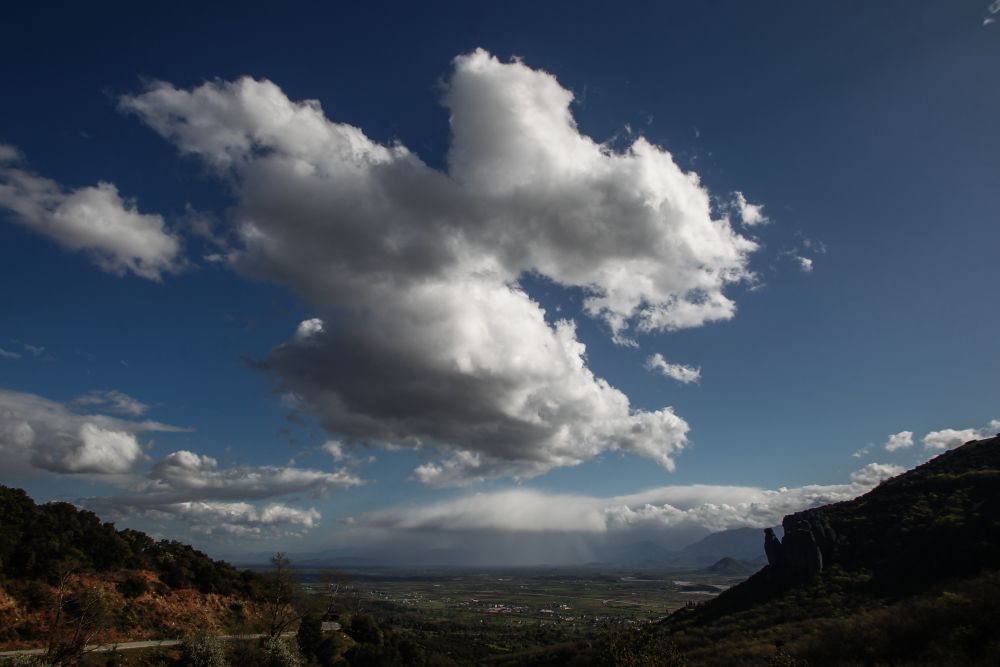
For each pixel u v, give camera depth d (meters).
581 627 196.62
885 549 85.81
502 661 110.19
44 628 50.81
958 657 44.72
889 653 50.50
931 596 62.47
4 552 55.34
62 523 66.81
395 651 80.12
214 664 52.03
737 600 98.06
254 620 74.31
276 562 77.69
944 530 80.00
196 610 68.69
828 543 93.94
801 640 61.44
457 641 145.88
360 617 87.88
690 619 99.94
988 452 105.75
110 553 67.56
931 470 108.56
